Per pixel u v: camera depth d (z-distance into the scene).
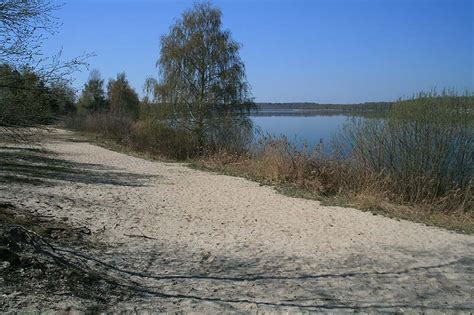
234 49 26.88
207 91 26.67
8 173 13.58
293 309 5.04
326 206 12.72
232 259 7.06
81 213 9.17
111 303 4.67
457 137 13.63
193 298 5.15
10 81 8.80
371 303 5.38
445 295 5.79
